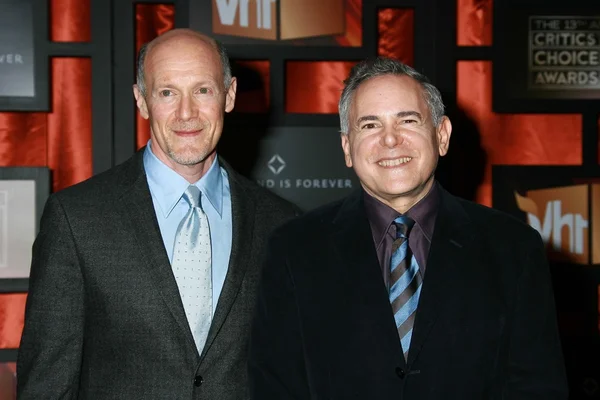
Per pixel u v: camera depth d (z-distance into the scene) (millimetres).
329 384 1599
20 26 2881
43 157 3098
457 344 1562
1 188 2877
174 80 1822
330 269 1656
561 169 3092
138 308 1765
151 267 1782
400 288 1610
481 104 3166
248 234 1905
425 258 1659
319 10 3012
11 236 2881
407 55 3156
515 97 3062
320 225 1735
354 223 1698
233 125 2990
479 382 1552
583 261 3090
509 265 1629
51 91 3080
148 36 3086
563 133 3182
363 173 1651
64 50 2920
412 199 1688
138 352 1759
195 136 1843
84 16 3055
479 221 1701
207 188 1922
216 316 1791
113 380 1760
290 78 3154
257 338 1686
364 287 1607
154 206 1886
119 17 2955
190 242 1846
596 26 3064
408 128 1624
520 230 1678
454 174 3146
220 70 1896
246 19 2971
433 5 3062
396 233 1668
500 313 1585
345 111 1716
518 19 3053
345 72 3162
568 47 3061
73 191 1861
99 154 2945
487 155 3160
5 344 3033
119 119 2959
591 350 3092
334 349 1597
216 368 1788
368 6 3000
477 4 3156
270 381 1630
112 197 1852
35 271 1797
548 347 1583
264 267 1724
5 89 2875
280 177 3002
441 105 1707
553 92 3068
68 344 1765
